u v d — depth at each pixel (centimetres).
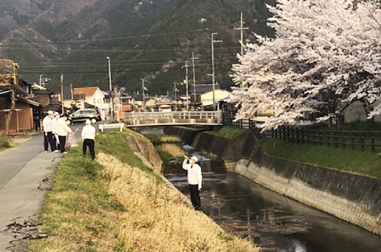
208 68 12381
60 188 1152
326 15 2462
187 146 5331
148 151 3656
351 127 2673
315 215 1941
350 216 1780
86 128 1716
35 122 4347
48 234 772
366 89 2200
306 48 2402
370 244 1505
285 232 1702
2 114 3566
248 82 2842
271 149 3039
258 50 2716
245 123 3959
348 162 2014
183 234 1031
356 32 2247
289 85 2516
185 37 13825
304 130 2683
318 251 1464
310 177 2238
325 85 2283
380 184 1658
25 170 1439
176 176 3375
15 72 3450
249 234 1691
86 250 717
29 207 944
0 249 685
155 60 13875
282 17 2614
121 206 1156
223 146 3950
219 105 5634
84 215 950
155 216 1098
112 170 1540
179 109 9581
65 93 9044
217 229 1252
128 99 10962
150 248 837
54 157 1750
